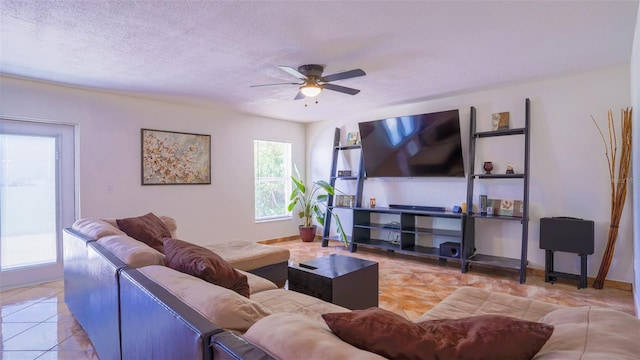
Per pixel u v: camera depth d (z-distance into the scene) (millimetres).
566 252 3639
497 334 930
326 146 6191
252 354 825
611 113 3471
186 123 4875
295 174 6352
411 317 2809
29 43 2670
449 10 2207
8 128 3592
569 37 2645
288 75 3506
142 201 4438
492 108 4234
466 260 4066
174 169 4734
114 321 1701
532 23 2400
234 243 3635
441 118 4414
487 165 4191
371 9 2186
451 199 4664
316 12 2215
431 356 877
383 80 3770
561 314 1428
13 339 2420
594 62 3252
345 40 2662
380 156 5117
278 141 6086
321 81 3188
